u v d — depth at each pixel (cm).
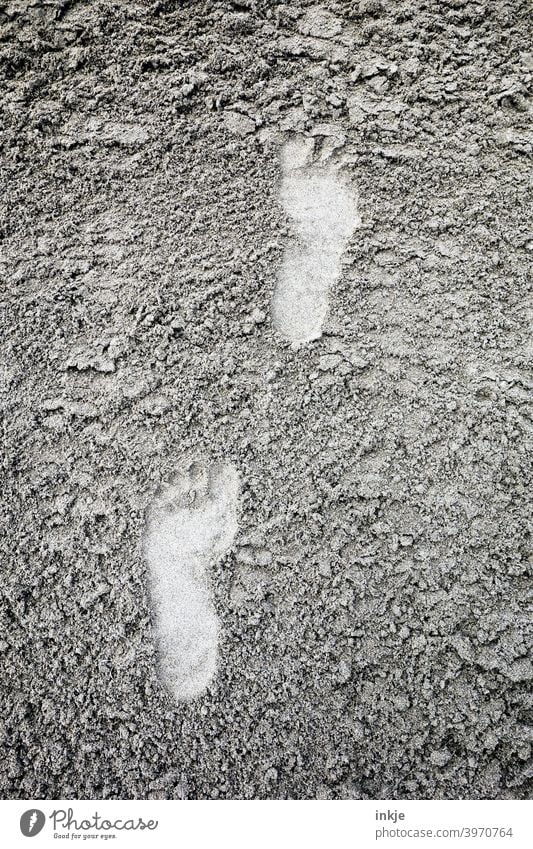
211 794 84
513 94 93
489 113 94
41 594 87
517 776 83
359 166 93
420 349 91
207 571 87
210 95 94
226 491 89
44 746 85
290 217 93
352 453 89
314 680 85
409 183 93
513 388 90
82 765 85
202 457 89
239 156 94
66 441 90
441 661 85
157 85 94
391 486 88
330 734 84
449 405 89
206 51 95
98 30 95
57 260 93
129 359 91
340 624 86
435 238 92
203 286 92
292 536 87
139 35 95
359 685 85
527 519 88
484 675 85
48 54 95
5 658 86
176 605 87
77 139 94
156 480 89
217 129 94
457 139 93
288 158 94
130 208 94
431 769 84
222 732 85
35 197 94
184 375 91
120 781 84
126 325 92
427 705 85
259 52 95
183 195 93
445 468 88
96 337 92
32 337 92
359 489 88
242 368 91
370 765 84
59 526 88
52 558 88
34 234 94
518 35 94
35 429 90
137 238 93
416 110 94
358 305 91
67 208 94
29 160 94
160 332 91
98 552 88
